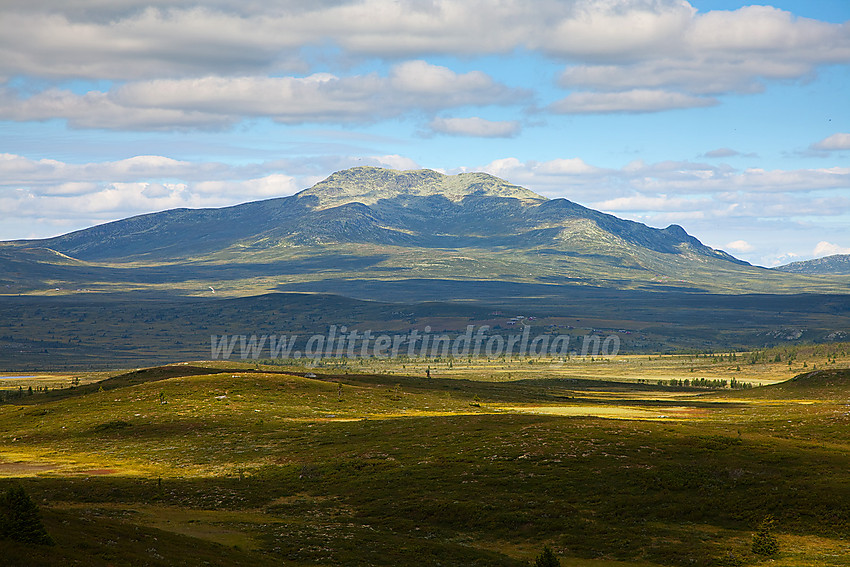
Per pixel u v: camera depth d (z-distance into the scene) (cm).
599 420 12044
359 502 8244
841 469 8288
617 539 6675
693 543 6500
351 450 10850
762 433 11412
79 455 11706
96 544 4959
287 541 6462
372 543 6506
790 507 7200
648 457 9138
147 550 5153
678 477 8269
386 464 9800
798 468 8394
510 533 7025
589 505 7656
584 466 8906
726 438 9988
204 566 5081
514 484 8419
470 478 8775
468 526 7275
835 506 7112
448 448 10394
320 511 7956
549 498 7900
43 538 4666
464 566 5969
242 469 10256
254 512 7925
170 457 11294
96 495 8594
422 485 8656
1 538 4531
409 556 6138
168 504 8300
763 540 6166
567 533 6919
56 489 8869
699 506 7444
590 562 6131
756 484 7912
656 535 6756
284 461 10612
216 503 8312
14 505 4678
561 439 10231
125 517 7269
